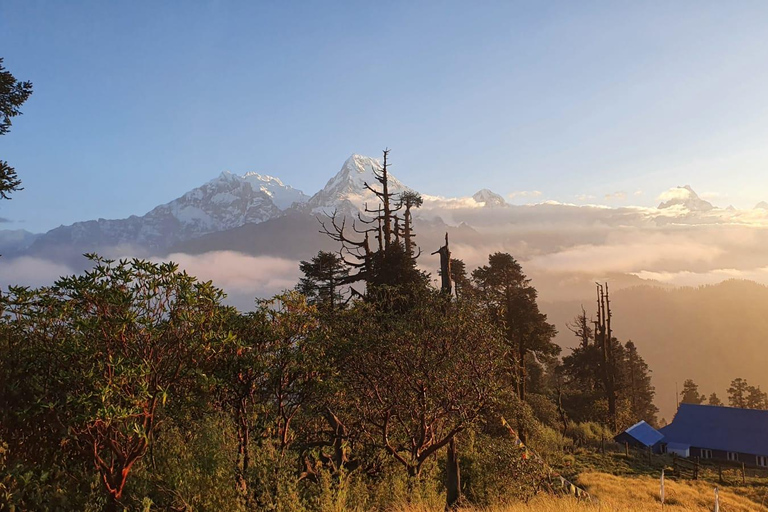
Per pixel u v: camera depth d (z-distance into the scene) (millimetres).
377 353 15219
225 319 10344
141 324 8758
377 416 16266
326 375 13016
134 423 8234
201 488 9391
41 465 8828
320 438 15344
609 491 28484
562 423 52344
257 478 10117
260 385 11828
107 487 8516
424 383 14633
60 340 8820
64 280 8547
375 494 13484
